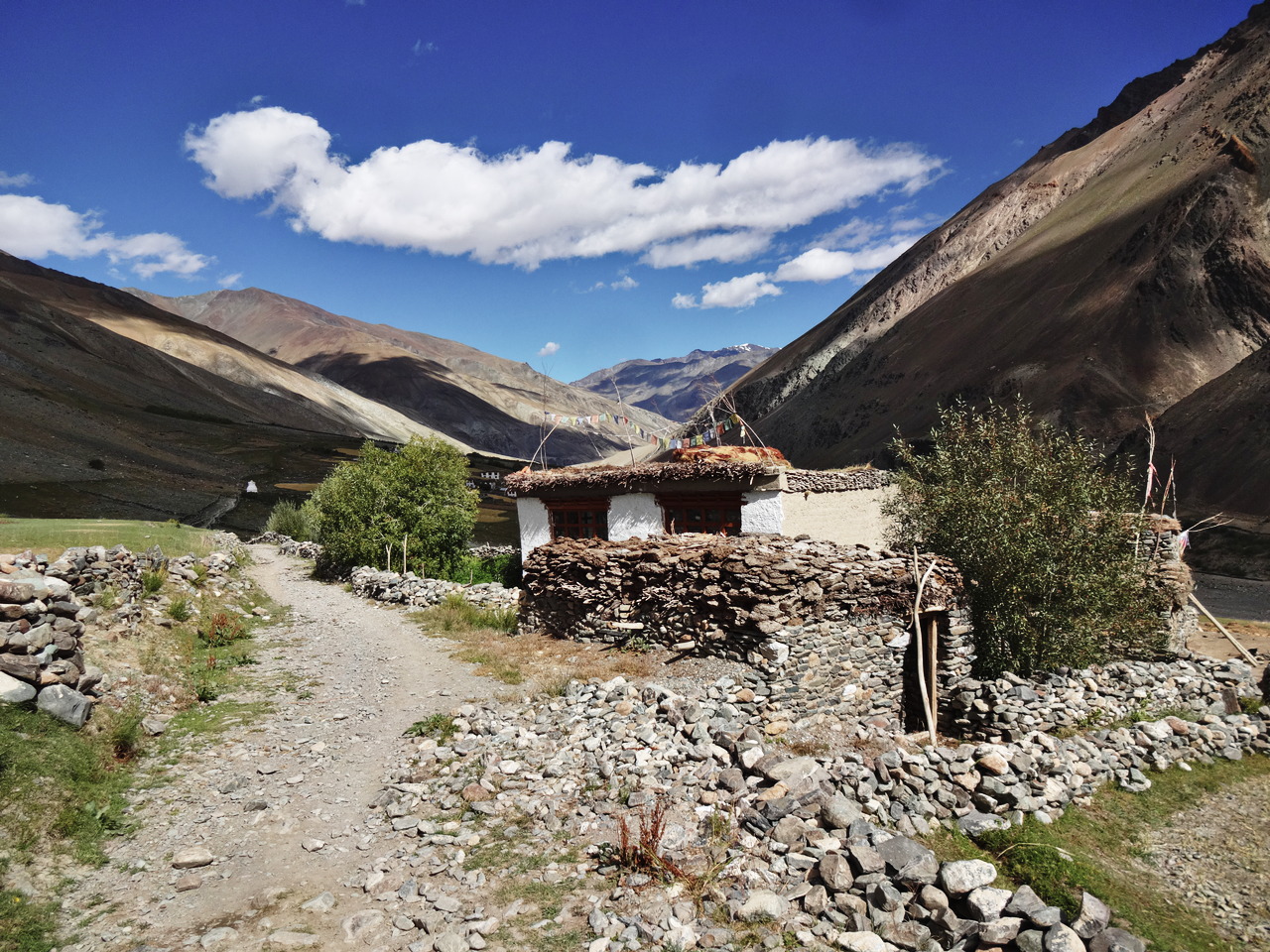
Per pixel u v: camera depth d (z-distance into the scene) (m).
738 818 8.42
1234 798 12.19
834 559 13.90
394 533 31.78
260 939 6.74
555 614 18.17
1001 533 15.53
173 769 10.48
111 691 12.08
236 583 26.00
